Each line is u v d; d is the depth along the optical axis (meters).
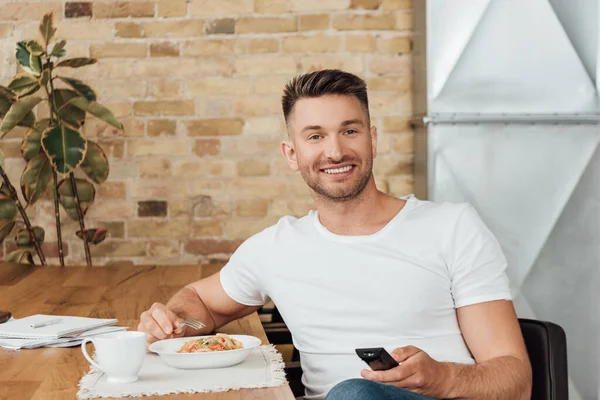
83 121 3.47
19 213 3.73
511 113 3.39
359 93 1.72
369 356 1.32
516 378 1.49
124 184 3.74
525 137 3.40
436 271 1.66
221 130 3.75
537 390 1.61
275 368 1.42
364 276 1.68
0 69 3.72
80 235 3.51
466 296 1.63
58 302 2.22
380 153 3.75
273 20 3.73
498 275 1.64
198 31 3.73
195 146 3.74
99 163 3.46
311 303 1.71
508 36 3.38
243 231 3.76
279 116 3.75
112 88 3.73
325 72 1.72
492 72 3.39
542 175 3.40
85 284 2.58
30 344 1.61
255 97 3.74
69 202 3.54
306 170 1.72
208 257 3.75
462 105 3.40
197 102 3.74
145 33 3.73
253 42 3.74
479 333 1.61
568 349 3.42
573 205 3.40
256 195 3.75
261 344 1.67
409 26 3.74
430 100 3.40
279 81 3.74
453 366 1.43
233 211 3.75
